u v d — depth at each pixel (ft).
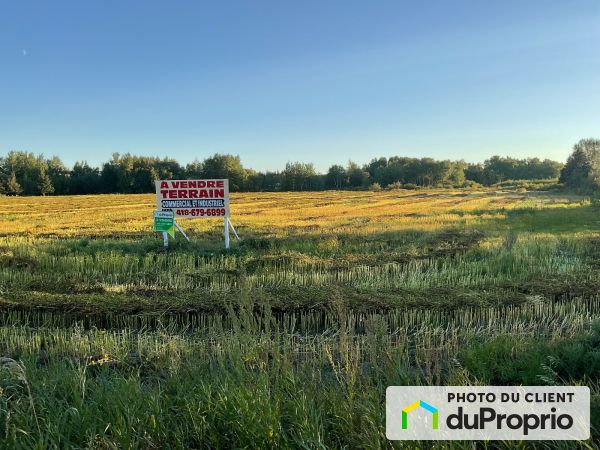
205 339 21.79
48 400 13.24
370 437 10.87
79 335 21.75
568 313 26.40
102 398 13.24
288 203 165.17
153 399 12.68
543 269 36.83
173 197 50.34
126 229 74.38
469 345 19.74
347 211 117.08
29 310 26.55
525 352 17.40
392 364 14.64
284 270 38.37
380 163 483.51
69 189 329.11
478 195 218.18
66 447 10.77
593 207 109.91
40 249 46.73
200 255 44.42
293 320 24.00
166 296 29.35
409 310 26.09
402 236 59.47
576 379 15.98
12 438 10.76
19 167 324.80
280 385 13.38
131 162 342.44
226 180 49.49
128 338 22.94
